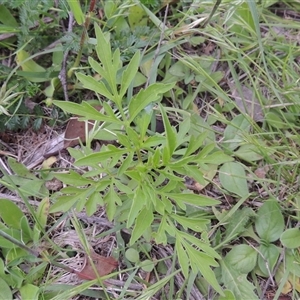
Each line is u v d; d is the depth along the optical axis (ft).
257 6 1.62
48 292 1.25
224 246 1.32
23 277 1.23
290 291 1.27
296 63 1.61
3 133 1.49
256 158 1.41
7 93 1.34
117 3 1.51
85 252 1.28
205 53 1.61
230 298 1.19
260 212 1.33
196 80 1.51
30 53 1.54
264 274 1.28
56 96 1.51
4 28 1.45
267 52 1.57
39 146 1.48
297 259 1.28
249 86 1.55
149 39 1.49
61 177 1.16
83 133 1.44
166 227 1.16
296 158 1.40
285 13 1.71
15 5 1.43
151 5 1.55
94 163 1.10
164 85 1.09
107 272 1.27
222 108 1.52
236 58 1.56
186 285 1.27
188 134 1.44
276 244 1.33
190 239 1.16
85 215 1.35
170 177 1.13
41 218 1.31
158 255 1.32
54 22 1.55
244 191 1.36
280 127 1.47
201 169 1.41
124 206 1.29
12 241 1.19
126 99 1.49
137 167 1.14
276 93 1.44
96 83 1.10
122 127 1.39
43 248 1.28
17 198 1.37
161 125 1.46
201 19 1.49
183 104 1.50
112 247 1.32
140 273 1.30
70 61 1.51
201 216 1.34
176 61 1.56
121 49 1.47
